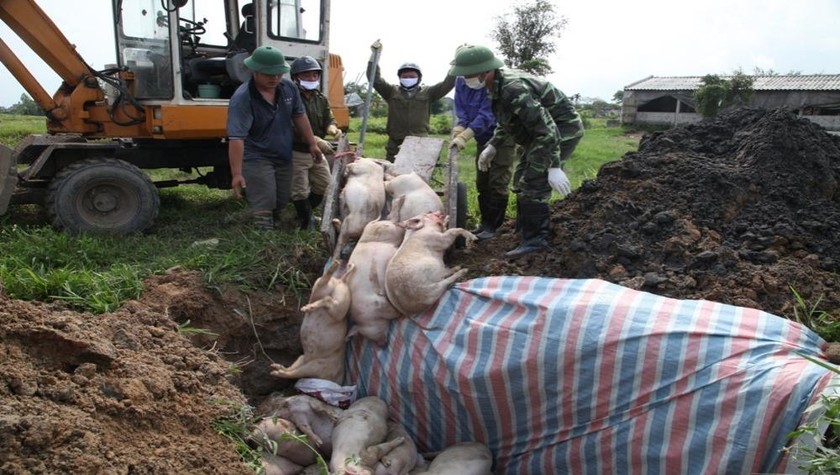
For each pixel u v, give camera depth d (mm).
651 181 5121
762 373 3223
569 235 4918
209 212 8211
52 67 7016
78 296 4301
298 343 4922
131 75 7070
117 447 2930
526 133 4840
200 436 3346
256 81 5531
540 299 3941
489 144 5430
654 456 3436
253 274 4980
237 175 5570
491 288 4215
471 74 4488
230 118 5512
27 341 3215
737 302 3953
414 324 4293
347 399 4445
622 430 3547
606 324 3637
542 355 3729
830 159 5270
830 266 4316
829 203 4898
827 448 2875
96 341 3402
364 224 4902
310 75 6285
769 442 3121
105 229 6723
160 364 3631
